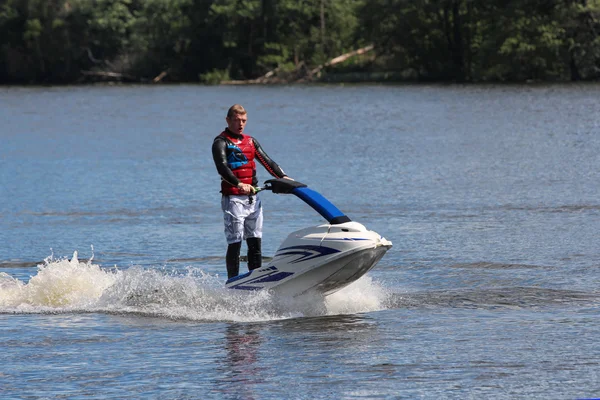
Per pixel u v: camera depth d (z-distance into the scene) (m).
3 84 198.88
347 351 16.62
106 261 27.02
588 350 16.44
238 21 187.25
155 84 188.38
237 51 189.00
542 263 25.47
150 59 192.38
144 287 20.91
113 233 31.70
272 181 20.89
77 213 36.34
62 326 18.88
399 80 179.00
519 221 32.88
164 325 18.83
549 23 159.00
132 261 26.94
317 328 18.42
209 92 152.75
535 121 82.19
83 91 163.88
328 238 19.45
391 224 32.66
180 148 64.25
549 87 142.12
